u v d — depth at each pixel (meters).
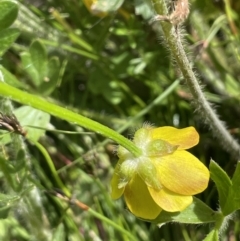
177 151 0.07
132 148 0.06
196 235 0.10
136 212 0.07
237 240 0.10
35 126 0.09
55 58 0.10
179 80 0.10
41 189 0.09
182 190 0.06
